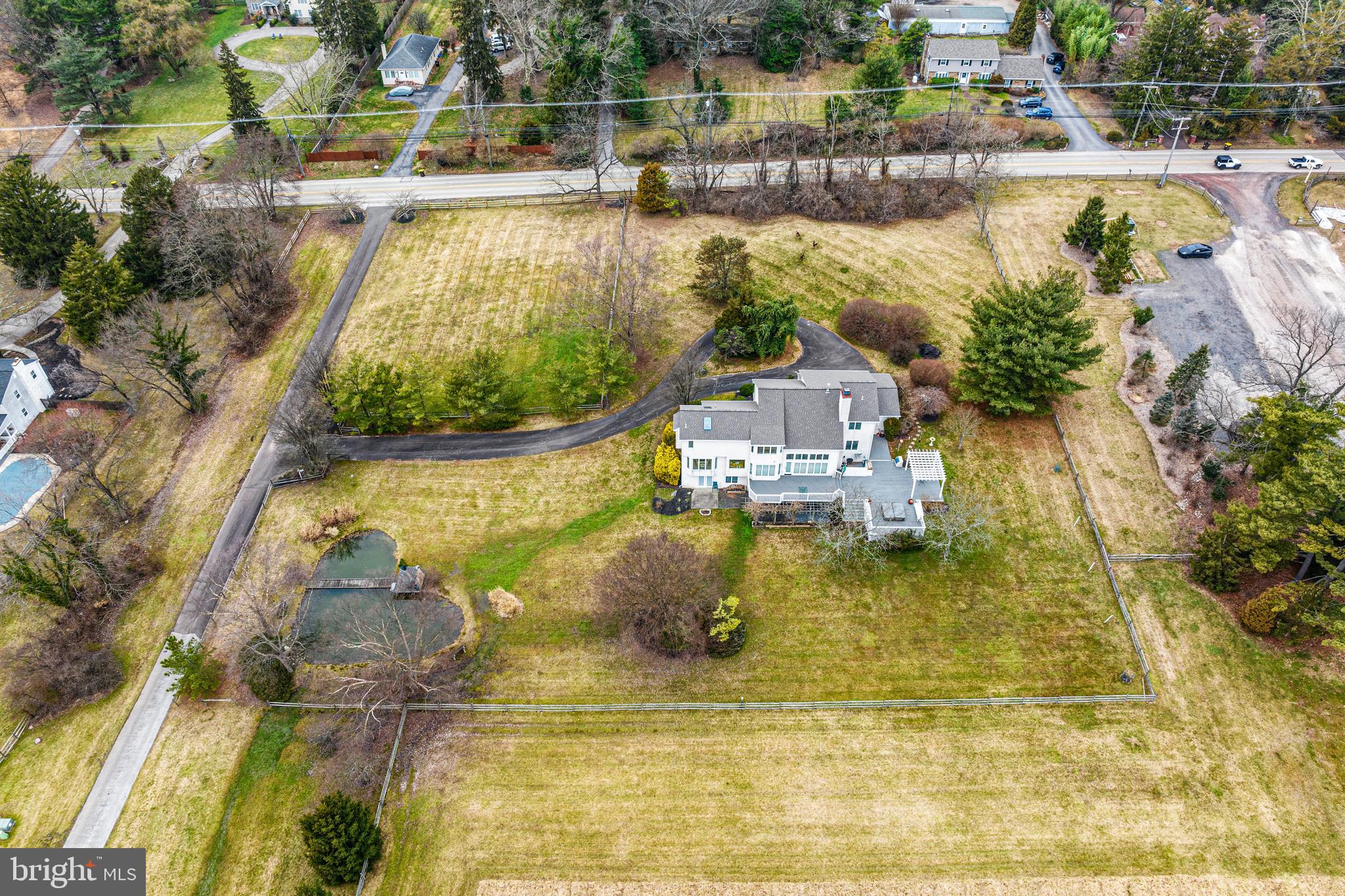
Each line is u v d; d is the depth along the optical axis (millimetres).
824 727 50625
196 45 117812
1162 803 46438
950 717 50719
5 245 79750
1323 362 67688
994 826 46000
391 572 60438
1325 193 85812
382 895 44562
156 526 63906
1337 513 48188
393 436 69938
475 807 47750
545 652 54844
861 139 95500
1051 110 100688
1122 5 120000
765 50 108875
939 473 59281
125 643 57094
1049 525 59781
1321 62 92938
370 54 113500
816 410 61531
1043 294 63438
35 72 107750
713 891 44188
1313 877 43344
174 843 47406
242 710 53156
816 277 80375
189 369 75062
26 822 48531
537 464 66562
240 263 79562
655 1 107812
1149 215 84250
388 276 83562
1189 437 62344
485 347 75562
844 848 45500
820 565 58438
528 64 104312
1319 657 51438
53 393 73000
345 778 49281
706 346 74375
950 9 118062
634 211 89875
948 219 86000
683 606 52750
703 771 48875
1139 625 54250
